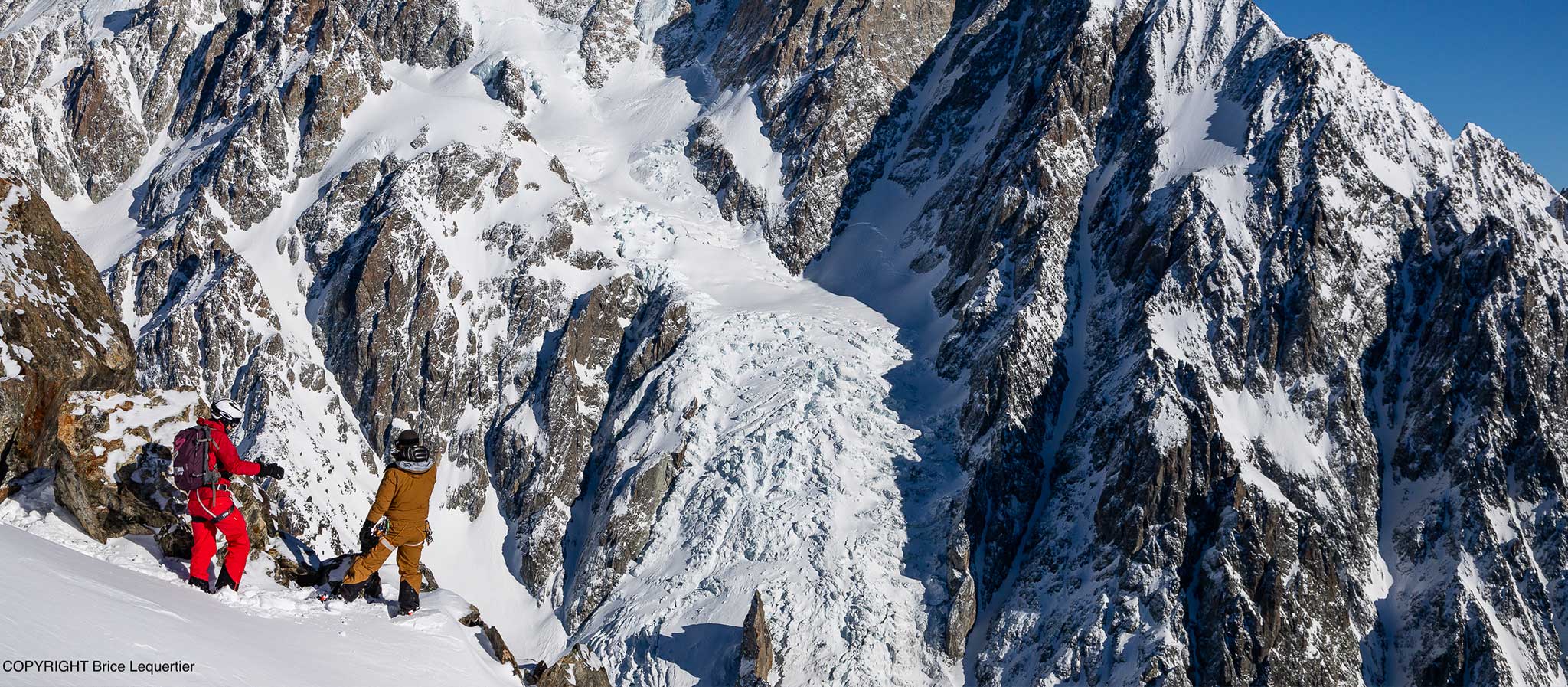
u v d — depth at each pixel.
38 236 17.72
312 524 79.00
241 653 10.59
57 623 8.74
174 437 15.23
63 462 14.48
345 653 12.59
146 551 14.35
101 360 17.39
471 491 86.19
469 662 14.23
